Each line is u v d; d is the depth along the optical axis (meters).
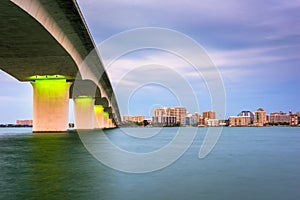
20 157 17.36
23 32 28.11
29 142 30.42
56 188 9.09
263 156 18.12
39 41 31.11
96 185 9.53
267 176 11.24
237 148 24.34
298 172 12.21
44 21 26.58
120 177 10.95
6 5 21.42
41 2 24.72
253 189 9.05
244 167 13.66
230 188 9.17
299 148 24.38
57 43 31.92
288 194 8.42
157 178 10.79
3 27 26.56
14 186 9.35
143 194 8.38
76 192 8.58
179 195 8.27
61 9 26.95
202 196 8.18
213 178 10.80
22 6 22.11
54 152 20.36
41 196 8.12
